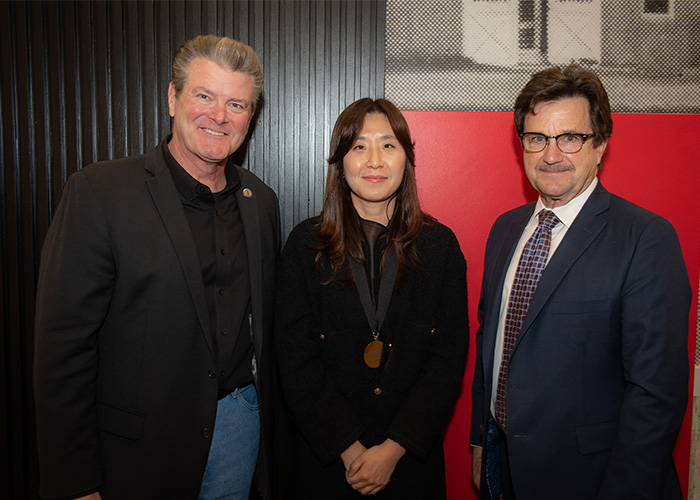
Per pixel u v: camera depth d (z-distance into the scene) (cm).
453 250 134
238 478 129
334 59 177
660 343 99
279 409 181
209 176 122
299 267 131
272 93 178
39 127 174
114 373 112
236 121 116
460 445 186
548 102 111
